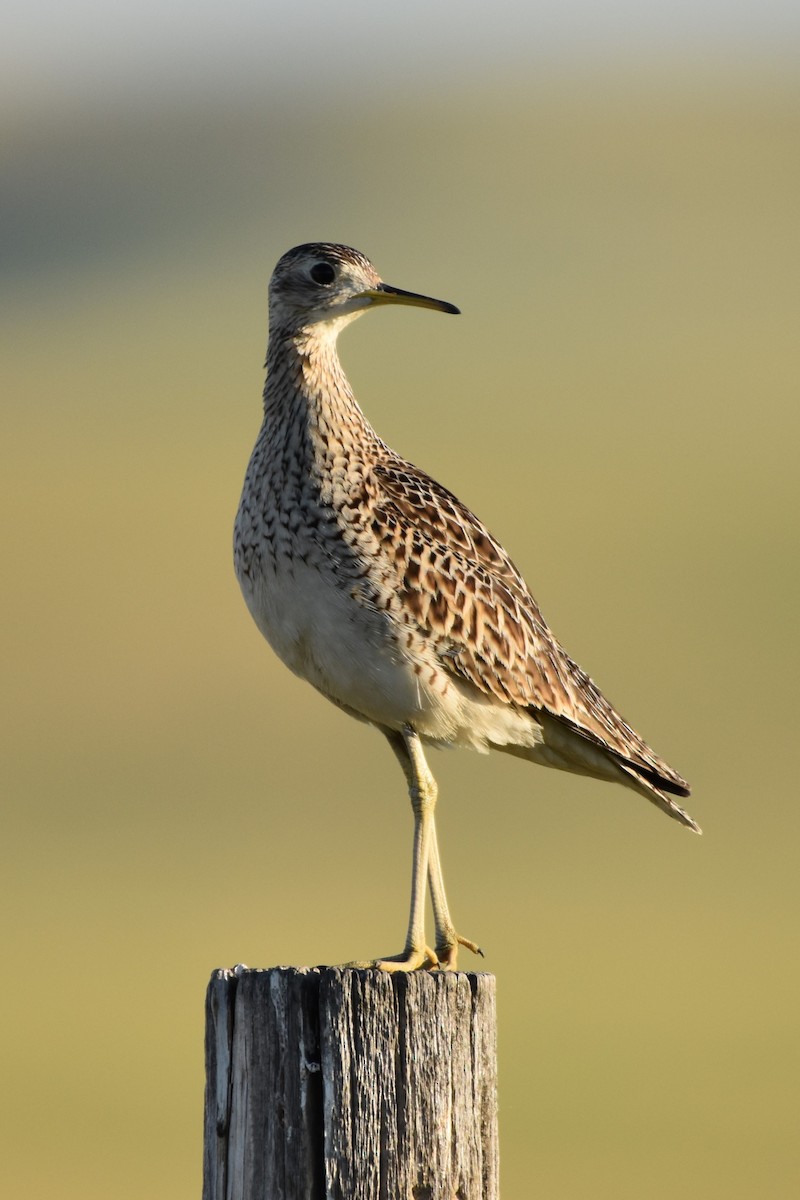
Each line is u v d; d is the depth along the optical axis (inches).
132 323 3132.4
